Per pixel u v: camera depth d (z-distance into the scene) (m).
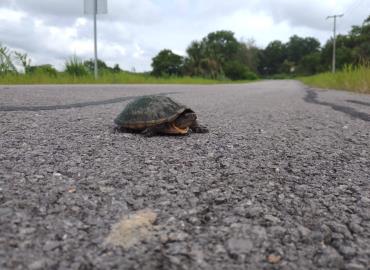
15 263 0.13
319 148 0.32
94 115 0.47
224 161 0.26
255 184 0.22
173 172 0.23
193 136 0.36
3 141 0.29
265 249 0.14
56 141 0.30
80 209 0.17
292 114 0.55
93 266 0.13
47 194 0.18
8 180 0.20
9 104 0.54
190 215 0.17
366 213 0.18
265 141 0.34
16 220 0.15
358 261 0.14
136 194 0.19
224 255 0.14
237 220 0.17
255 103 0.74
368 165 0.27
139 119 0.35
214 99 0.83
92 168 0.23
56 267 0.12
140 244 0.14
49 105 0.55
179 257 0.13
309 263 0.14
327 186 0.22
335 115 0.55
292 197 0.20
